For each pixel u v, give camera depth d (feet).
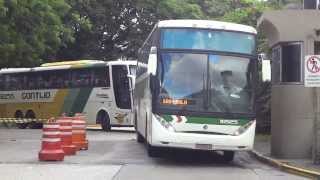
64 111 123.75
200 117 55.52
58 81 125.80
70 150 65.82
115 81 113.60
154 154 63.93
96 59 154.51
